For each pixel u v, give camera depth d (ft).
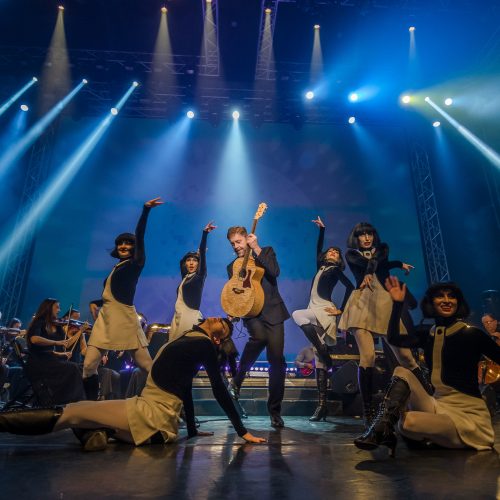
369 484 5.76
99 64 34.47
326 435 10.39
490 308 29.32
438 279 34.19
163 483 5.82
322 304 15.16
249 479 6.03
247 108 37.14
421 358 16.30
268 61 34.73
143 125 37.63
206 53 34.22
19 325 25.45
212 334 9.98
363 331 11.44
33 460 7.29
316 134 38.22
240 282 12.69
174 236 35.27
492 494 5.25
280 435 10.39
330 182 37.11
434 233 35.27
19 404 19.35
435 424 7.91
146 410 8.70
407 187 37.01
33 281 32.96
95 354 11.44
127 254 12.44
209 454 7.78
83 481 5.92
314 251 35.45
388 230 36.01
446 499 5.07
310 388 17.02
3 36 34.45
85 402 8.50
